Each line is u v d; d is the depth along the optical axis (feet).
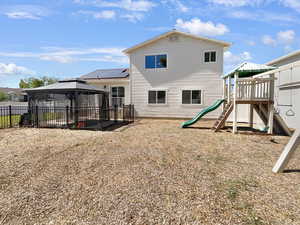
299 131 11.28
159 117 43.34
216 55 39.42
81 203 7.82
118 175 10.78
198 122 37.55
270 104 24.32
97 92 36.19
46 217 6.89
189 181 9.99
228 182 9.87
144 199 8.11
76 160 13.46
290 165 12.64
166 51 42.19
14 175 10.74
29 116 31.53
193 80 40.91
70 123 32.78
